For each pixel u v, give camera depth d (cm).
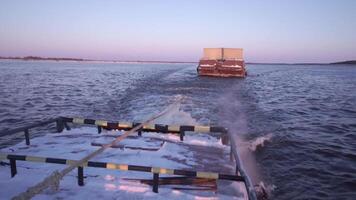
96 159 558
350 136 1307
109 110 1487
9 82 3688
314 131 1365
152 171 425
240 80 4103
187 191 439
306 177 839
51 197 414
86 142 665
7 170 503
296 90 3400
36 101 2097
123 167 431
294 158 966
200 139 701
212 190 440
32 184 454
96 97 2228
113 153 591
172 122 1088
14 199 288
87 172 491
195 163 552
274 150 1003
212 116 1302
